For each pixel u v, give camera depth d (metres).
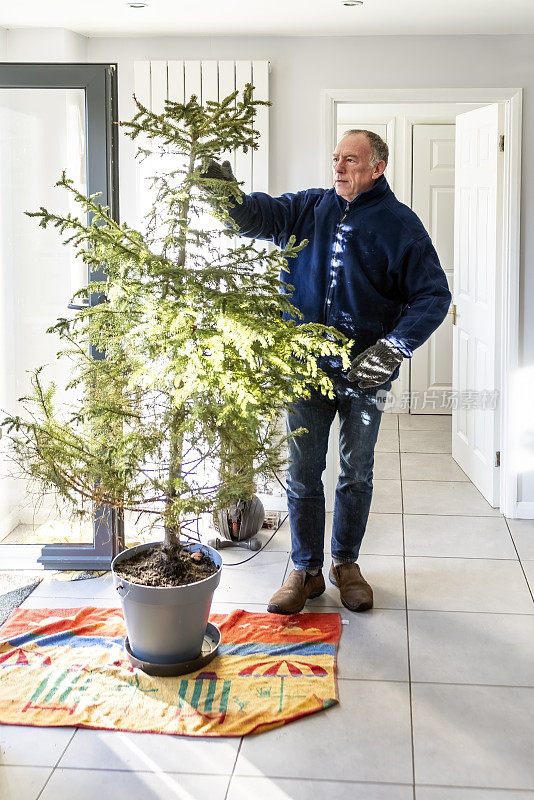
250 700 2.85
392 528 4.44
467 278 5.18
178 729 2.71
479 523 4.51
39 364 3.96
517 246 4.40
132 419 3.04
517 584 3.75
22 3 3.68
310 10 3.82
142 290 2.83
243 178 4.38
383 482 5.23
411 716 2.79
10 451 3.93
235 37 4.32
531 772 2.52
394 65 4.32
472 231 5.04
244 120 2.87
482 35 4.28
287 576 3.82
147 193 4.39
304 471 3.51
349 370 3.39
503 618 3.44
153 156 4.34
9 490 3.92
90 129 3.63
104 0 3.64
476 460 5.09
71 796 2.42
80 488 3.25
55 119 3.71
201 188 2.82
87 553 3.87
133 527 4.25
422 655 3.16
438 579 3.81
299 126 4.39
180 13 3.87
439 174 6.67
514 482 4.55
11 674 3.00
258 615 3.44
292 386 2.97
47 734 2.69
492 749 2.62
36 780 2.49
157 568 3.05
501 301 4.57
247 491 2.98
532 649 3.20
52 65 3.58
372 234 3.32
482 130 4.79
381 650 3.20
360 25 4.09
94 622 3.37
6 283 3.92
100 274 3.76
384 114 6.60
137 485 3.00
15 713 2.79
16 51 4.12
